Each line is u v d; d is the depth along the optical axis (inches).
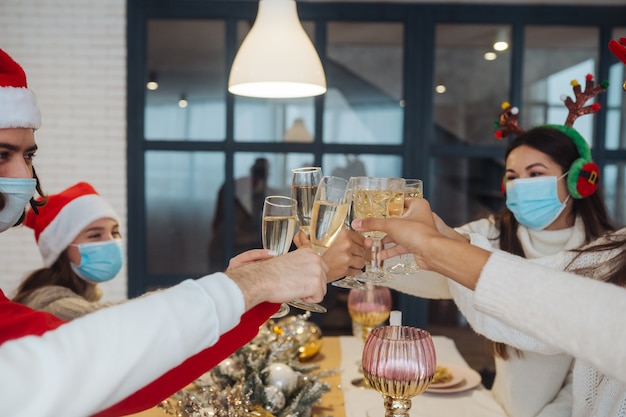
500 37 159.9
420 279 77.9
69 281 91.9
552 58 160.1
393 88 163.0
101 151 163.0
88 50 160.7
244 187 166.1
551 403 70.0
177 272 168.4
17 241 162.1
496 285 40.5
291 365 70.4
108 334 31.0
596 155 160.6
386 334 52.9
